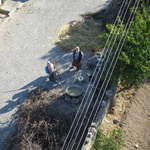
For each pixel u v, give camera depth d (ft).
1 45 86.07
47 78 77.97
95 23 92.17
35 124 64.75
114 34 68.13
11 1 98.89
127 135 69.92
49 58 82.84
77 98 71.10
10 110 72.02
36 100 69.82
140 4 83.76
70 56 83.25
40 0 99.81
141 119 72.95
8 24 92.12
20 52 84.33
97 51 83.87
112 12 90.99
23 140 62.80
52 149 64.03
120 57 65.62
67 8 97.04
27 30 90.27
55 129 66.18
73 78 77.61
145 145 68.64
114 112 73.41
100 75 67.97
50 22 92.58
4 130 68.54
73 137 65.87
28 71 79.87
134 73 67.77
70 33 89.35
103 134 67.62
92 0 99.60
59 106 70.03
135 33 67.36
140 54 66.08
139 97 76.74
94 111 69.36
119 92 77.05
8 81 77.66
